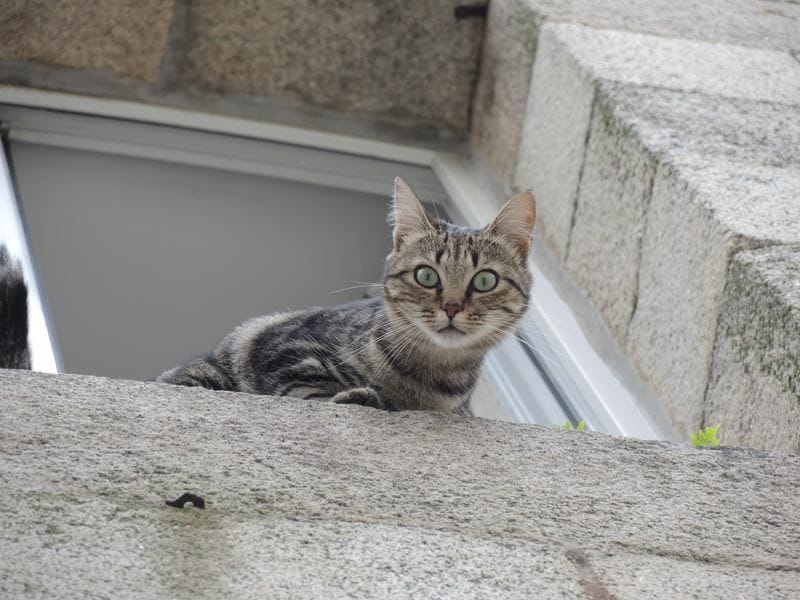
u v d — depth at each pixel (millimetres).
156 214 4938
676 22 4512
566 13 4375
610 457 2057
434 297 2674
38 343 3229
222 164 4871
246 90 4793
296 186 4969
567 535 1785
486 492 1878
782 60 4246
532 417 3828
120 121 4754
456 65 4875
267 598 1539
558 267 3990
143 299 5035
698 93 3783
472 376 2846
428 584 1615
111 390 2037
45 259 4941
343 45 4789
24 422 1874
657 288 3207
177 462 1821
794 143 3494
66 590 1496
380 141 4902
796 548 1829
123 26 4637
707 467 2057
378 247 5059
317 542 1671
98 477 1746
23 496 1668
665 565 1741
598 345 3600
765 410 2586
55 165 4828
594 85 3723
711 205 2951
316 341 2838
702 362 2912
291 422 2025
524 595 1621
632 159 3404
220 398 2076
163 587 1532
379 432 2037
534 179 4254
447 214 4988
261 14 4699
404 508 1793
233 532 1666
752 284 2689
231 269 5055
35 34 4609
